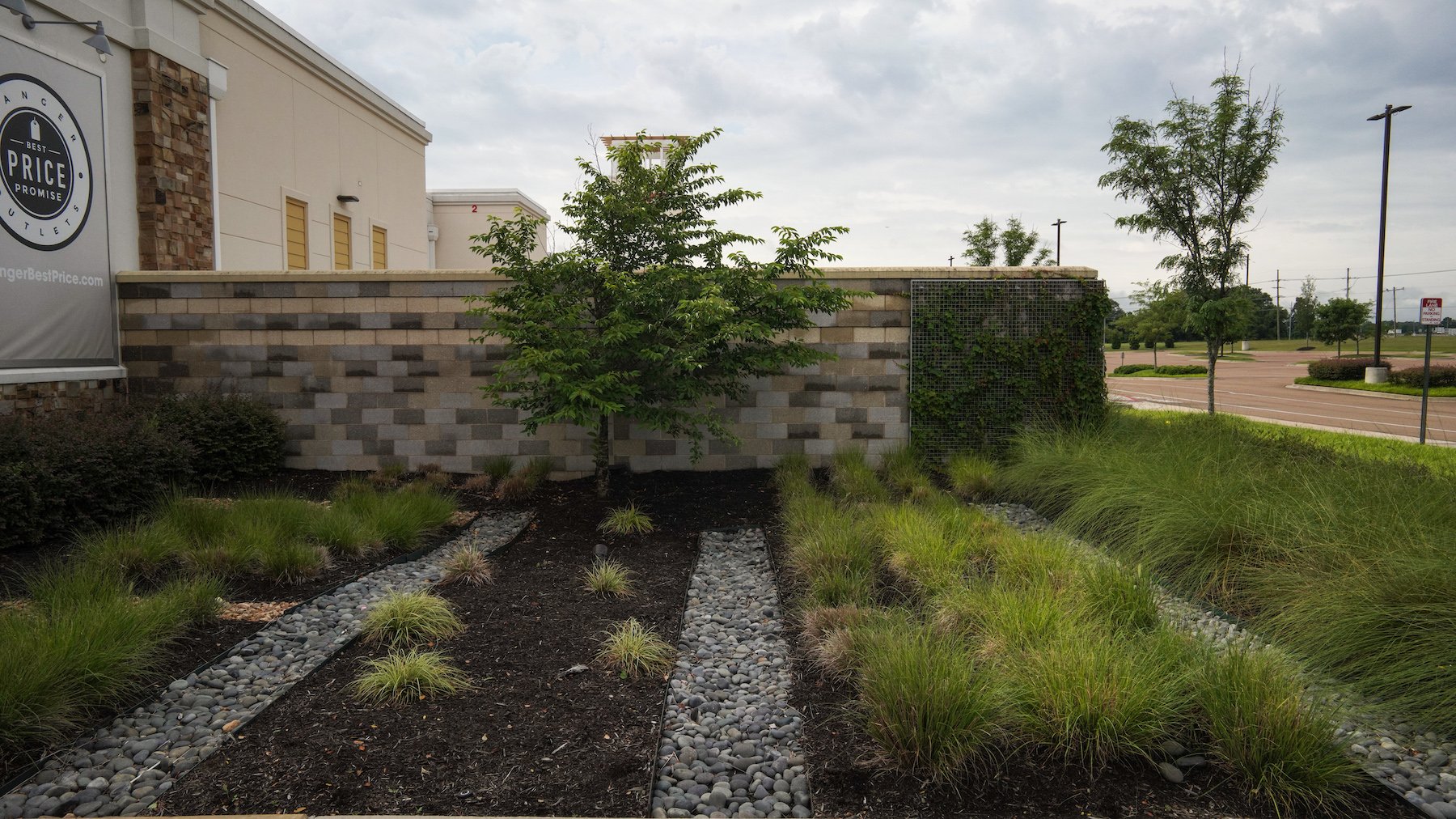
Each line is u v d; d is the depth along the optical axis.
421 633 4.55
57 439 6.66
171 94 10.13
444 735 3.43
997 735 3.26
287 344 9.51
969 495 8.12
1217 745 3.17
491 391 7.95
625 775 3.13
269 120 13.17
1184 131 12.36
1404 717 3.47
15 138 7.97
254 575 5.54
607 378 7.02
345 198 15.80
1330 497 5.44
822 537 5.90
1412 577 3.96
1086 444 8.29
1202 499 5.71
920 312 9.55
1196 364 45.38
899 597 5.12
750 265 7.89
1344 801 2.87
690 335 7.36
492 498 8.53
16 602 4.68
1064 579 4.81
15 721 3.20
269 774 3.13
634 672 4.09
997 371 9.57
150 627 4.05
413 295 9.48
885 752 3.20
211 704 3.77
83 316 8.88
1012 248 25.77
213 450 8.38
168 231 10.06
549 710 3.68
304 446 9.58
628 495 8.52
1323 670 3.79
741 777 3.15
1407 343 69.38
